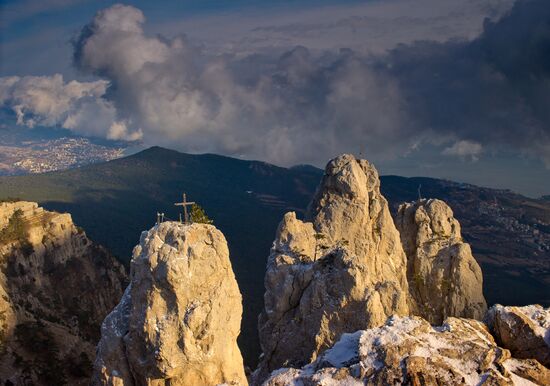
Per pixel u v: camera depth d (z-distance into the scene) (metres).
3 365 101.56
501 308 48.69
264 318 76.19
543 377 43.03
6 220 133.00
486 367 43.22
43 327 115.00
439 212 93.00
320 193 88.31
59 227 141.62
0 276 119.19
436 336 46.06
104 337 56.69
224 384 50.47
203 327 53.62
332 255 70.25
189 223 58.16
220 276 55.12
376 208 87.25
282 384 44.81
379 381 42.53
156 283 53.41
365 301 64.88
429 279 89.44
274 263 75.00
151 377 53.94
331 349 48.53
